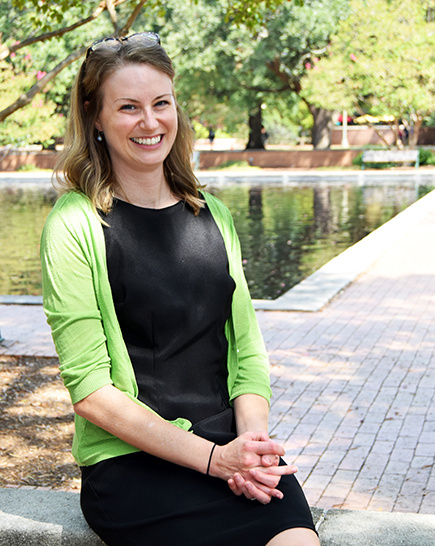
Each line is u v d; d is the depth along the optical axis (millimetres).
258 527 1770
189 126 2180
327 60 27625
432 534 2039
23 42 6027
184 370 2000
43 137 23703
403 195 21141
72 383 1876
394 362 5984
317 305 7816
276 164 33594
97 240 1941
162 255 2000
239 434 2037
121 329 1973
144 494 1877
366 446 4398
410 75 26312
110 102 2008
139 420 1851
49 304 1920
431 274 9492
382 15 26109
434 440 4453
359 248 11164
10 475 4020
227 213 2199
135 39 2033
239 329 2148
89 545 2064
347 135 46844
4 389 5445
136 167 2051
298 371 5809
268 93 36969
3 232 15797
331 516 2152
